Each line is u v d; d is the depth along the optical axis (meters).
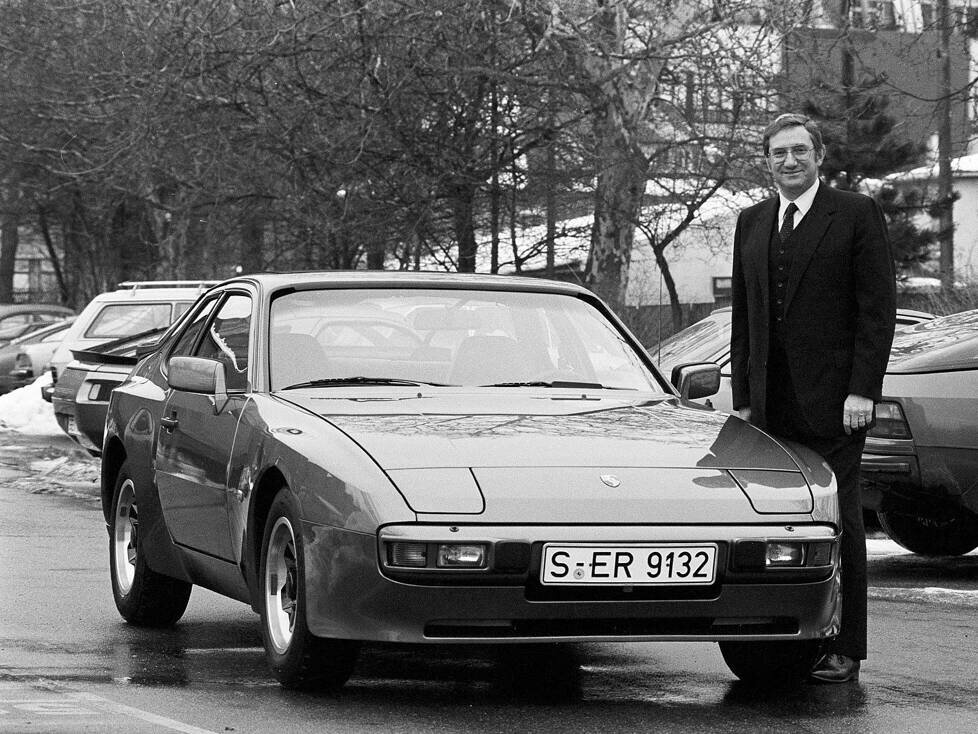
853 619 6.92
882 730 5.86
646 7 24.58
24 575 10.29
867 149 29.56
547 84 24.36
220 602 9.31
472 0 23.69
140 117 25.27
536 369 7.52
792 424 7.17
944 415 10.30
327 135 24.81
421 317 7.63
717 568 5.91
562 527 5.78
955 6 26.64
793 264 7.14
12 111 30.05
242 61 24.39
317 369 7.25
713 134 25.83
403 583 5.72
